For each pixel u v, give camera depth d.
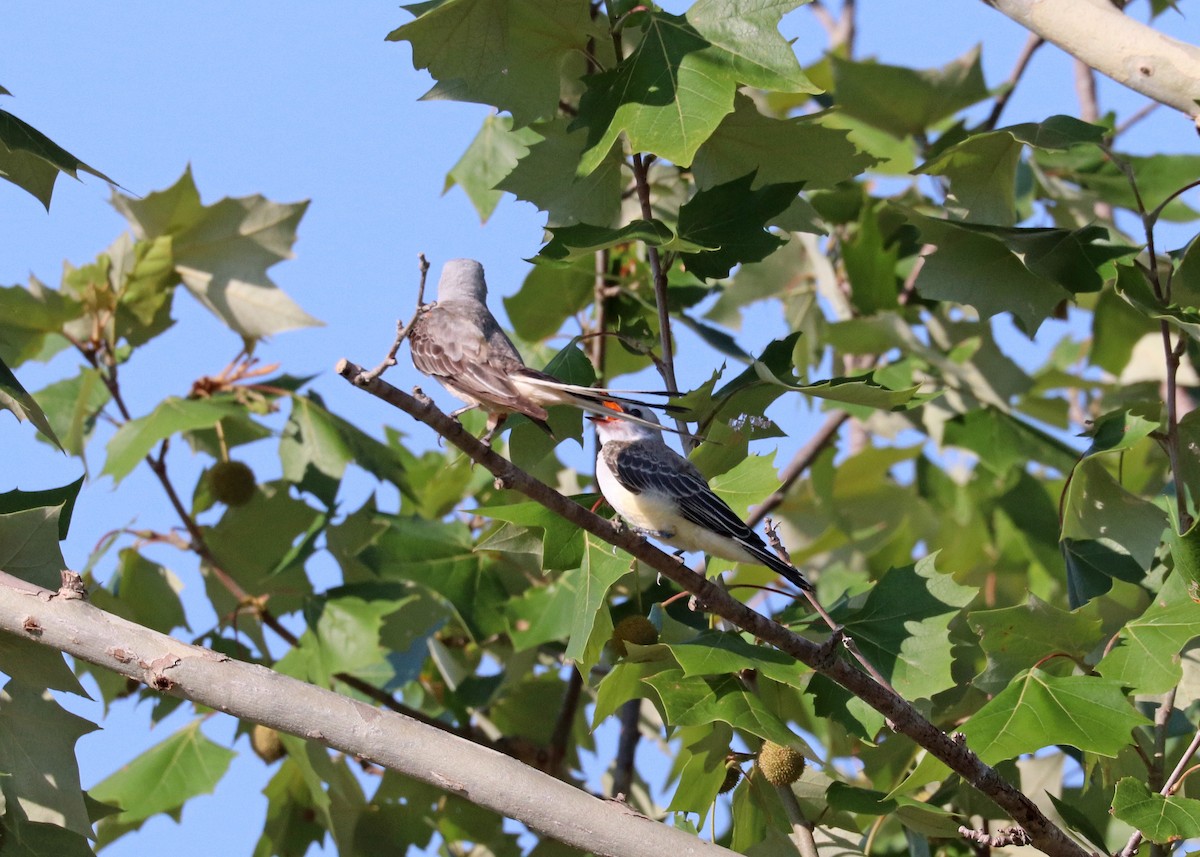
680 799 10.78
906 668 10.04
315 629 14.12
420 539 14.19
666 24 10.47
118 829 14.14
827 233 12.65
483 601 14.03
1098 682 9.39
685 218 10.91
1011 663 10.35
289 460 14.80
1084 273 11.28
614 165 11.95
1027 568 17.52
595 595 10.15
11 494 9.90
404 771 8.55
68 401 15.58
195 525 14.66
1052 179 17.06
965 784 11.84
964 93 16.75
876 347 16.28
